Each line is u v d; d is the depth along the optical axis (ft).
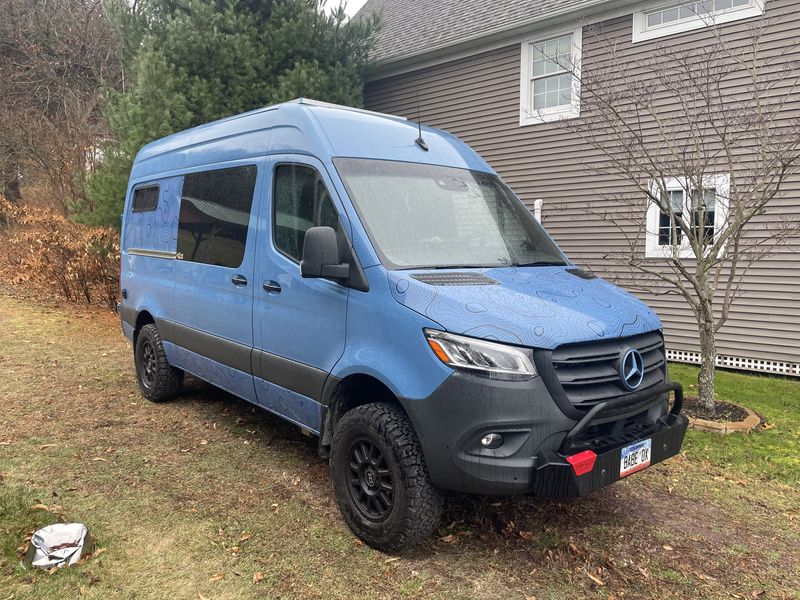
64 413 18.44
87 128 45.32
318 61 35.65
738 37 27.35
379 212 12.10
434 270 11.52
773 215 26.73
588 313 10.81
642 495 14.19
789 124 25.70
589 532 12.31
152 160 20.97
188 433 17.22
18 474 13.66
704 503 13.85
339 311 11.89
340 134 13.15
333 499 13.30
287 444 16.56
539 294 11.16
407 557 11.05
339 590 10.00
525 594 10.13
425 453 10.28
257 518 12.30
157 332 19.84
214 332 16.26
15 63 56.75
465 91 38.24
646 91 25.50
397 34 43.98
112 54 54.65
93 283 37.09
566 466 9.53
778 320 27.17
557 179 34.19
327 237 11.25
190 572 10.32
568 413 9.73
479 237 13.07
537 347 9.75
